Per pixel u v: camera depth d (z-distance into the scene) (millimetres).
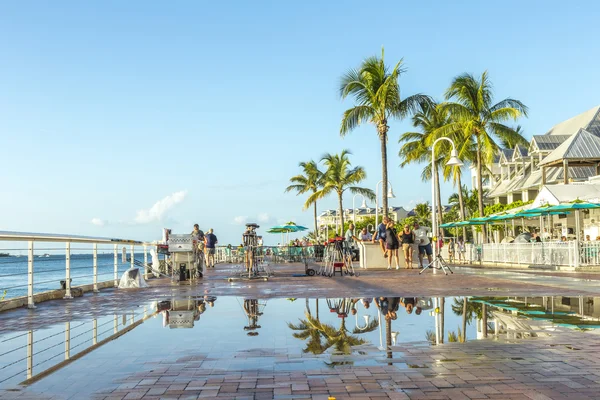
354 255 31594
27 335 7254
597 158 34906
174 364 5473
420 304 10352
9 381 4875
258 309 9914
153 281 18594
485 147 42312
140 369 5273
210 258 28547
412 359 5586
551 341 6496
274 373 5078
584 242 23953
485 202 70625
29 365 5477
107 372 5172
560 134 57281
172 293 13453
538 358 5594
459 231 79875
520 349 6039
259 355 5859
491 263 33906
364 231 30125
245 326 7867
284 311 9562
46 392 4531
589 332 7105
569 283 15219
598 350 5977
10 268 86750
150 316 9055
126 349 6238
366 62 32938
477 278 17609
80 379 4926
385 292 12969
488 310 9344
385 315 8852
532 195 55031
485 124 43125
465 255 38875
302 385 4660
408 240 24984
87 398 4367
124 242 15977
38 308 10414
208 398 4332
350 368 5234
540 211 27656
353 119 33094
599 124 52875
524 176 57812
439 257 20672
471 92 42375
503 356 5695
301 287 14836
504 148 67625
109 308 10305
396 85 31828
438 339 6672
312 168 63094
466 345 6281
